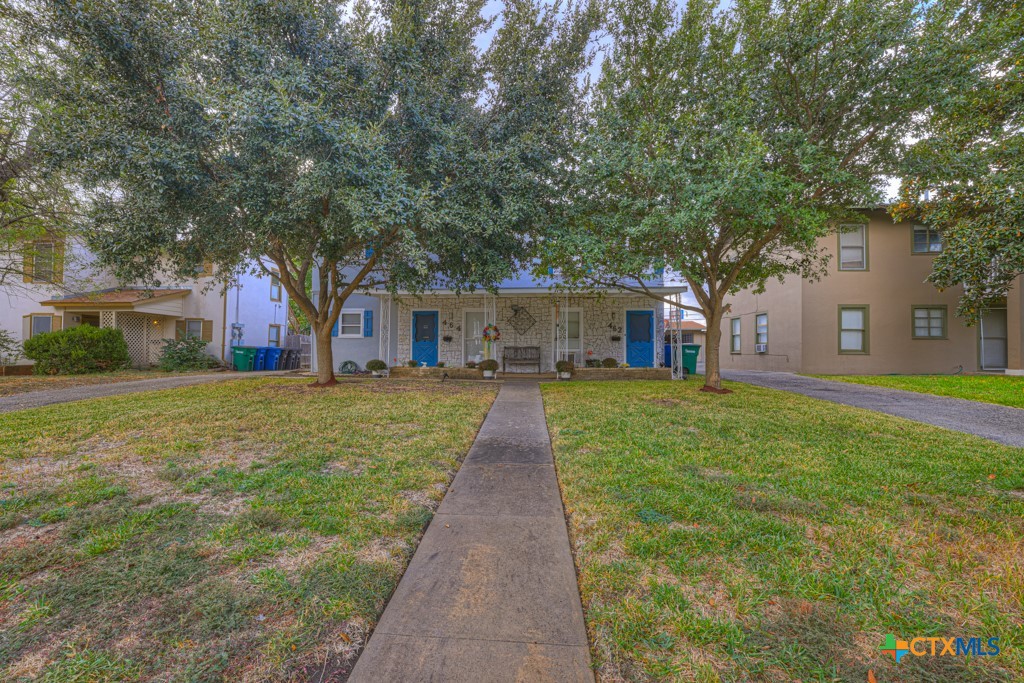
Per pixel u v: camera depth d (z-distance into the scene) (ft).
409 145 24.63
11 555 8.58
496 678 5.89
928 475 13.51
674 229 20.62
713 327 31.01
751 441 17.40
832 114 23.39
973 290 23.71
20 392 30.07
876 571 8.30
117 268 26.13
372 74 22.62
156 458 14.83
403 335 48.26
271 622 6.89
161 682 5.75
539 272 29.35
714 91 24.79
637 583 7.95
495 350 47.37
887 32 20.27
